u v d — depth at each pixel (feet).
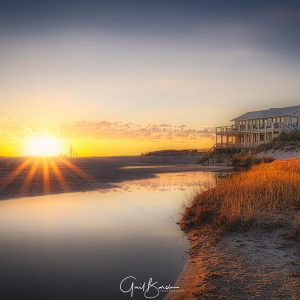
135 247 32.60
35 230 39.17
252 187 54.44
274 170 82.43
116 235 37.01
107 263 27.84
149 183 98.63
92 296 21.81
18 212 50.47
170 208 54.24
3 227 40.63
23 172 136.98
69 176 119.34
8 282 23.94
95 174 133.90
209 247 31.91
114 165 239.30
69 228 40.24
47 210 52.34
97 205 57.21
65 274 25.48
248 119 227.40
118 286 23.35
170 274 25.54
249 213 40.27
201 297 21.04
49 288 22.94
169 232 38.42
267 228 36.01
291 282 22.45
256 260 27.25
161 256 29.73
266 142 190.80
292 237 32.22
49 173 133.08
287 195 48.32
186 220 42.78
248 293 21.25
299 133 183.32
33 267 26.89
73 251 31.19
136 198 66.13
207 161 236.63
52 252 30.81
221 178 110.73
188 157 385.50
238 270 25.36
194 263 27.84
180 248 32.14
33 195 69.67
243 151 201.05
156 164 261.03
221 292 21.61
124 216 47.73
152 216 47.78
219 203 47.85
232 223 37.47
